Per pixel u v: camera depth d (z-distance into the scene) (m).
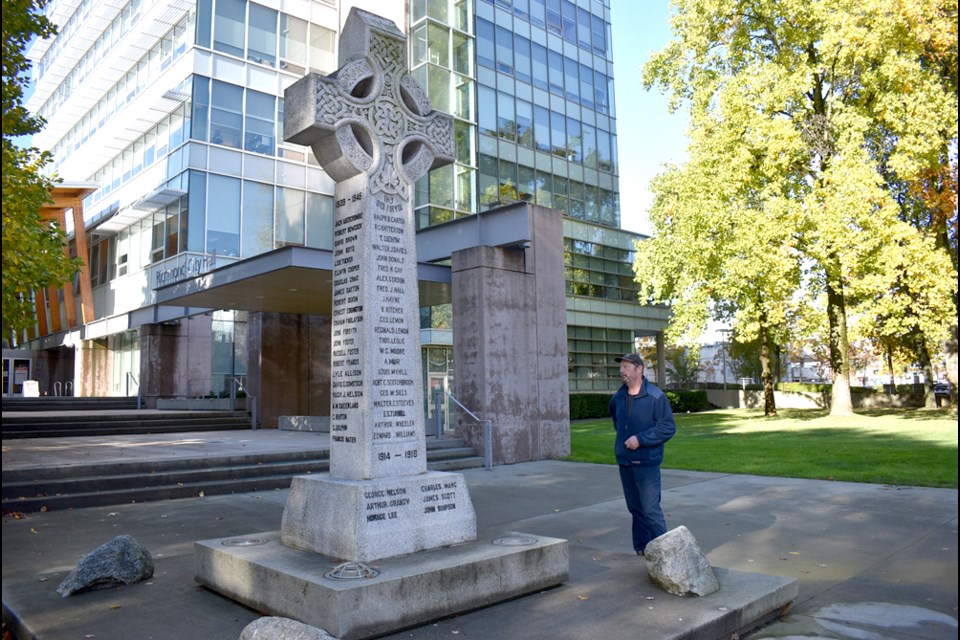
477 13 34.47
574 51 39.72
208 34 28.91
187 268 27.28
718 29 27.48
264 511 9.55
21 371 37.56
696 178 26.23
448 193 31.98
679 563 5.34
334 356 6.11
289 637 3.75
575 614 4.89
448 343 32.31
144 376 27.03
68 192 34.28
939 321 23.17
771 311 24.36
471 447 15.34
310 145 6.30
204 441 16.23
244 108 29.67
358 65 6.23
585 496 10.78
